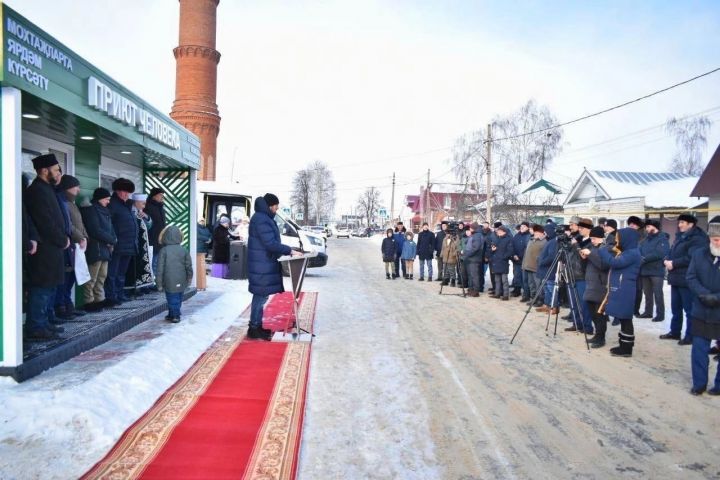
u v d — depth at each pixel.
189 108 29.28
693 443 4.18
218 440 3.94
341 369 6.05
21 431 3.84
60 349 5.47
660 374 6.07
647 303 9.52
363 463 3.73
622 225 23.48
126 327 7.17
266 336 7.41
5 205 4.71
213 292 11.51
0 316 4.76
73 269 6.74
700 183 16.89
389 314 9.85
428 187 48.59
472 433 4.30
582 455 3.93
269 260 7.26
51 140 7.40
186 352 6.36
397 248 17.14
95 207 7.38
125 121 7.02
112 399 4.52
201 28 29.44
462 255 13.10
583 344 7.55
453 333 8.20
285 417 4.46
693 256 5.36
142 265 9.25
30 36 4.73
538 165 42.62
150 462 3.53
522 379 5.81
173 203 11.30
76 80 5.62
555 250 10.01
